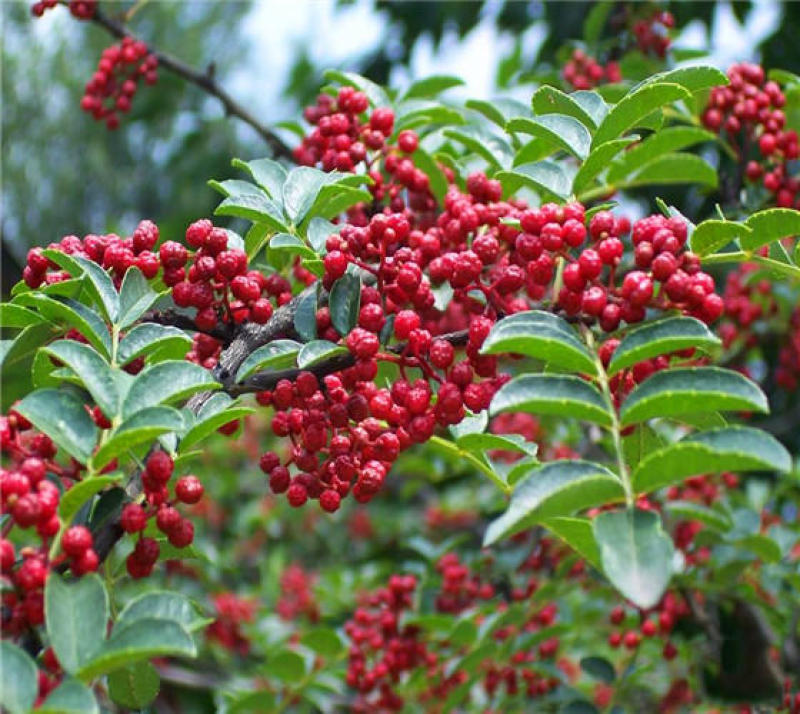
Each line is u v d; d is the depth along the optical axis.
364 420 2.42
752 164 4.16
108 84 4.80
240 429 2.69
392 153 3.50
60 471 2.01
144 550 2.13
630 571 1.67
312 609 6.22
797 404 6.57
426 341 2.35
